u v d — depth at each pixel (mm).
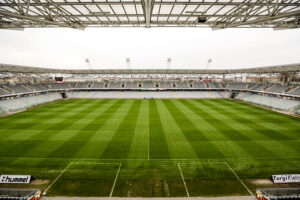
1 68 32531
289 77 44469
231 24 13008
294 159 13758
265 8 11359
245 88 52312
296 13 8273
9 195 9852
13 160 13492
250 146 16000
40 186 10648
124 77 64312
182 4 10547
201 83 61562
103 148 15562
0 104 33375
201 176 11664
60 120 24531
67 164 13000
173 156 14211
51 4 10383
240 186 10680
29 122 23469
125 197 9750
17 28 12875
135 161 13453
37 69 39188
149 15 10664
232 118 25906
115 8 11234
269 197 9398
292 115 28062
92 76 64125
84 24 14023
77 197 9742
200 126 21812
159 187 10594
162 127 21406
